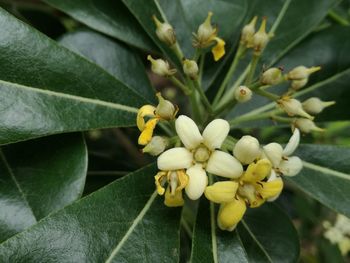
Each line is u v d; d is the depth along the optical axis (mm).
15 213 120
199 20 167
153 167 137
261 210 165
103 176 169
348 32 178
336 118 171
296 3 178
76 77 134
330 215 238
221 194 115
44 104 126
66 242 114
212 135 124
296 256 158
